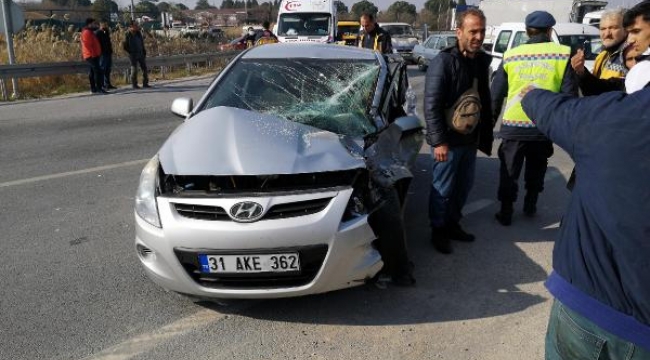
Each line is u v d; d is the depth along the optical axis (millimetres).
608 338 1467
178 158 3004
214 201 2717
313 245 2697
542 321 2988
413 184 5434
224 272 2729
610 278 1442
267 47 4758
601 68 4535
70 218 4523
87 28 12289
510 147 4219
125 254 3834
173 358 2664
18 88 12398
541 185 4523
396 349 2725
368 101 3873
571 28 11031
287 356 2672
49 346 2752
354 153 3107
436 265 3676
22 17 12180
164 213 2793
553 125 1586
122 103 11031
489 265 3684
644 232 1357
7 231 4242
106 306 3135
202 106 3945
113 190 5266
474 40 3428
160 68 18031
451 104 3633
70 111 9953
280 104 3867
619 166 1382
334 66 4297
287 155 2945
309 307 3113
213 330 2898
